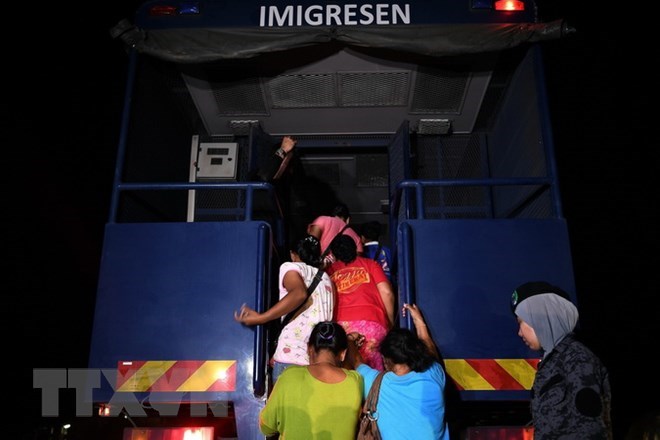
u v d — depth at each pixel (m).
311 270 3.53
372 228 4.79
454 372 3.36
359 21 3.96
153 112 4.47
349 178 6.08
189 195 5.43
